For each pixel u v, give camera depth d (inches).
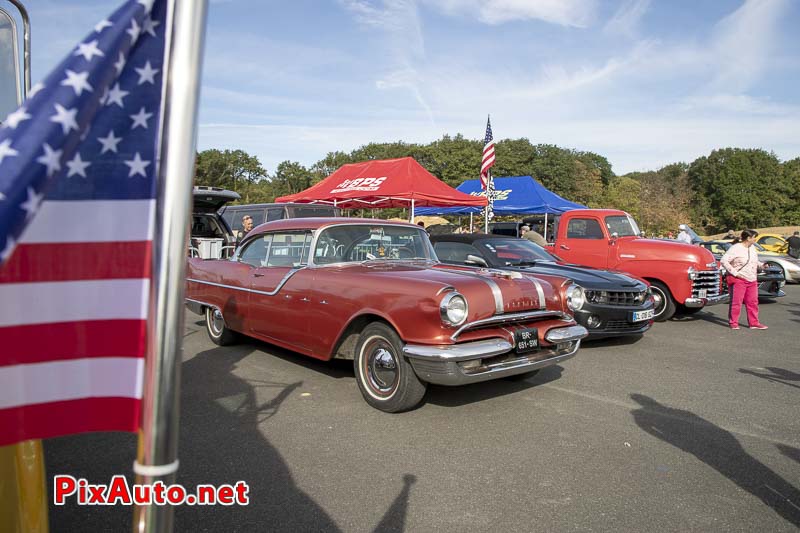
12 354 47.1
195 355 237.9
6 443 47.4
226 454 135.2
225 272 236.7
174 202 42.1
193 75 42.5
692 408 176.2
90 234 48.5
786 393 194.5
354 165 474.0
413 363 154.2
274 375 206.2
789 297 507.2
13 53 90.7
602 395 189.2
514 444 143.8
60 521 104.5
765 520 107.2
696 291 333.4
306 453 136.3
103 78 45.3
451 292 150.6
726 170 2856.8
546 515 108.0
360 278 172.2
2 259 41.1
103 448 139.4
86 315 49.1
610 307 259.3
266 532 100.2
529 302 169.6
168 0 47.4
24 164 42.3
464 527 103.0
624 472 128.0
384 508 109.7
